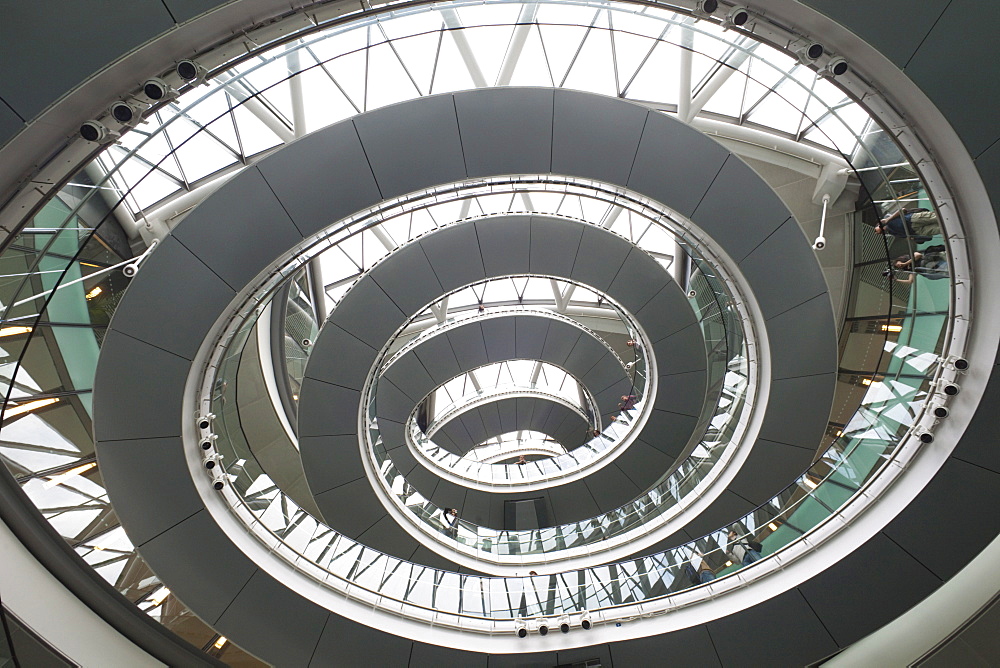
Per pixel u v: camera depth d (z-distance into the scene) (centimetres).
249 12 619
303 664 1241
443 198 1401
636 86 1697
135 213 1155
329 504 2178
